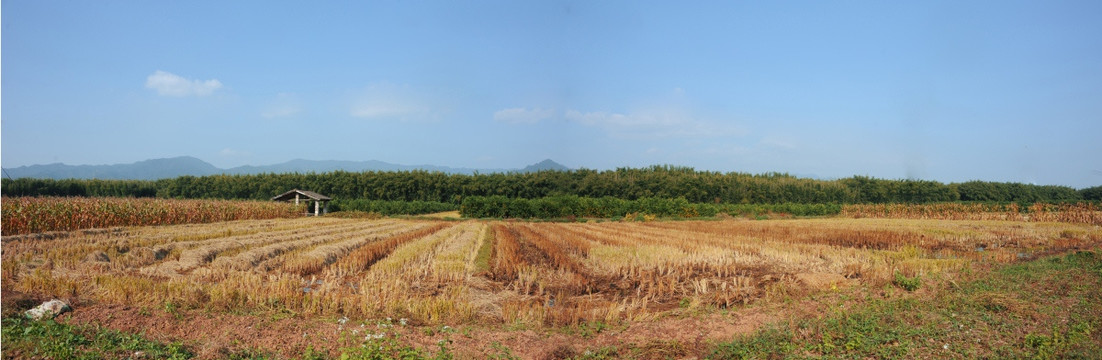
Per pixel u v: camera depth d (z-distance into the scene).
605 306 14.38
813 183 99.00
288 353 10.34
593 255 23.75
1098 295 14.48
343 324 11.95
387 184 87.06
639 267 20.59
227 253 22.75
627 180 89.00
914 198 99.44
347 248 26.05
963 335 11.12
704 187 87.50
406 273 18.42
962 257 24.80
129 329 10.94
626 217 64.12
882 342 10.91
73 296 12.95
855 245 32.00
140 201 40.59
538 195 88.62
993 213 64.00
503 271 20.31
